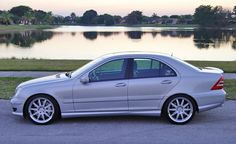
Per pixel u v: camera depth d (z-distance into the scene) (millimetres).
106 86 7945
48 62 21234
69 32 129500
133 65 8078
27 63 20562
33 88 8070
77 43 58062
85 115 8039
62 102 7996
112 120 8438
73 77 8062
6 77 15109
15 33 118812
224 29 154750
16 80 14375
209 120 8469
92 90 7949
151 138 7152
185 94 8031
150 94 7992
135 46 48594
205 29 159375
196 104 8070
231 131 7613
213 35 96875
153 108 8039
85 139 7102
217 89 8125
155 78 8016
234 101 10609
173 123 8102
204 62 21172
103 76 8031
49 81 8141
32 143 6883
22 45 54750
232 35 96688
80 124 8125
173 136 7273
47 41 67312
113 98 7969
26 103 8094
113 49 42812
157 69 8094
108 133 7477
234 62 21359
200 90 8055
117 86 7941
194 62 21062
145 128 7812
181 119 8094
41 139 7113
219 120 8477
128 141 6977
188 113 8102
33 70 17422
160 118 8602
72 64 19844
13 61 22094
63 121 8375
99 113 8016
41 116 8109
